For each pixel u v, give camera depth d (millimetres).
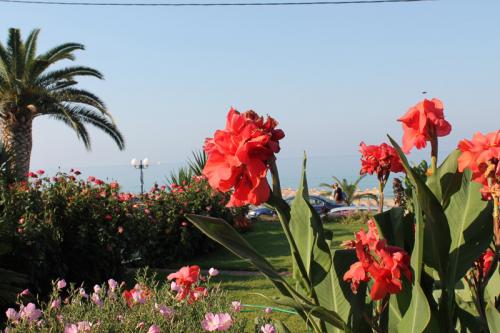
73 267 9352
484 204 2000
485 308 2166
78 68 21281
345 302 2164
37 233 8219
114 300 3936
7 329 3285
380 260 1870
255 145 1736
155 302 3893
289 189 35438
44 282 8656
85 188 9773
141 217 10898
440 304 1943
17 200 8789
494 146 1901
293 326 6004
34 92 20406
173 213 12648
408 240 2152
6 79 20438
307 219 1966
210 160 1815
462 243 1985
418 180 1800
